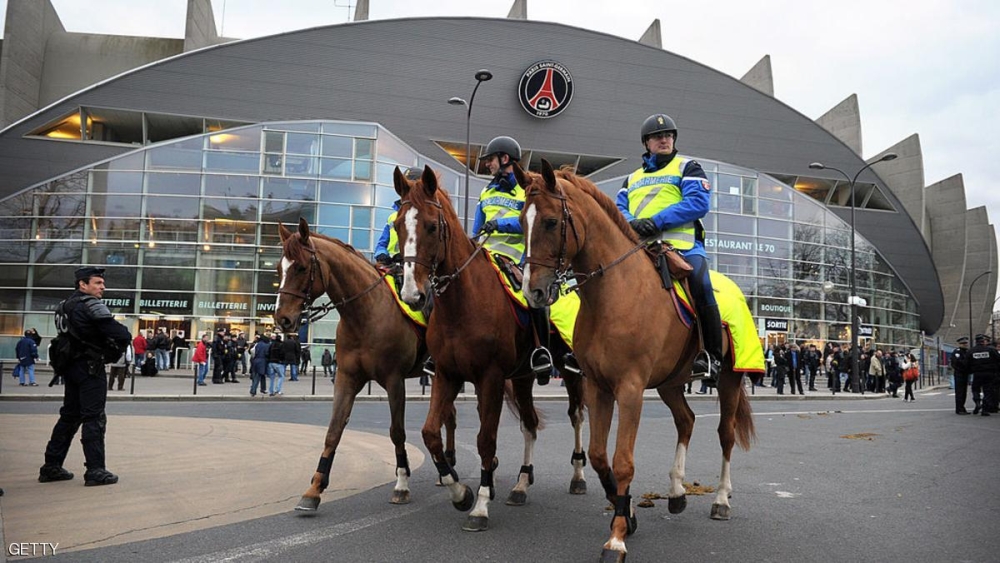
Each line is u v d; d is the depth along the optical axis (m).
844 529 5.42
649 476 7.80
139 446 9.05
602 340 4.71
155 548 4.64
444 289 5.45
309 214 34.53
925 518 5.79
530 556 4.62
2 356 32.94
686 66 50.03
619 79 48.56
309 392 21.55
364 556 4.54
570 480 7.51
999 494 6.83
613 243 4.87
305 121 35.22
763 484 7.35
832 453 9.74
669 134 5.86
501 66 46.41
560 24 47.22
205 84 42.00
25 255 33.56
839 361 30.48
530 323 6.14
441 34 45.38
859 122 65.19
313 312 6.28
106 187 33.97
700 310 5.34
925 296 58.12
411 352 6.49
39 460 7.84
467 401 19.48
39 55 53.06
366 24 44.19
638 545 4.95
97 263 33.50
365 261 6.60
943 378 57.12
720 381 6.07
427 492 6.66
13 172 40.16
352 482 7.06
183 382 25.06
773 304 42.62
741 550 4.83
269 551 4.61
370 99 44.44
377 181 35.47
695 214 5.38
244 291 33.84
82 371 6.61
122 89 41.00
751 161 52.72
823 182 56.19
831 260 45.34
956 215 72.38
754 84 62.72
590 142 48.28
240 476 7.13
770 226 43.59
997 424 14.54
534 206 4.62
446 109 45.62
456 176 38.72
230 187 34.34
